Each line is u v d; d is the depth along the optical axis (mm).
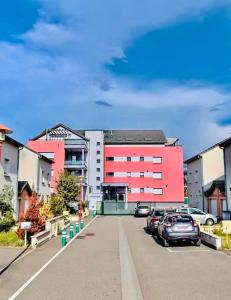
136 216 46781
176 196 65688
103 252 16188
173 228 17859
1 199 24641
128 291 9164
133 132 75250
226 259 14156
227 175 32969
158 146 68312
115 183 63656
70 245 18594
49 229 21484
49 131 62562
